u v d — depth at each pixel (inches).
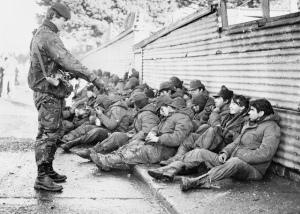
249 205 180.5
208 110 286.4
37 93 211.0
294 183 212.5
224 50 307.6
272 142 212.4
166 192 199.8
